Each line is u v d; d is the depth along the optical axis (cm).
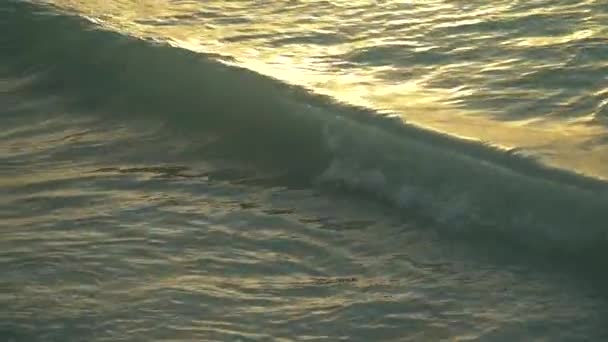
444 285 2231
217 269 2319
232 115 2961
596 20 3306
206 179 2723
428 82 3008
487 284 2227
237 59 3184
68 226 2484
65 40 3412
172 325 2128
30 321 2127
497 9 3447
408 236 2419
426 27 3362
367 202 2566
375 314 2148
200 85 3081
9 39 3478
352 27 3412
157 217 2525
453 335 2078
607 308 2128
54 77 3297
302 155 2764
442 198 2488
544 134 2631
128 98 3133
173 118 3025
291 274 2300
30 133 2997
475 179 2481
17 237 2436
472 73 3041
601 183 2384
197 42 3347
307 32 3397
